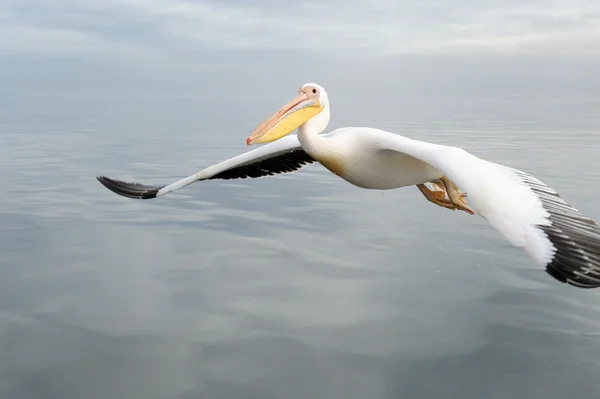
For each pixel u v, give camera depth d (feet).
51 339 41.19
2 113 322.34
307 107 19.21
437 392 34.76
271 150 22.24
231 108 434.30
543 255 12.45
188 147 143.84
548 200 14.12
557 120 269.64
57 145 148.97
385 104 585.22
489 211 13.65
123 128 212.02
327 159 19.27
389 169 19.44
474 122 252.21
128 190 23.50
